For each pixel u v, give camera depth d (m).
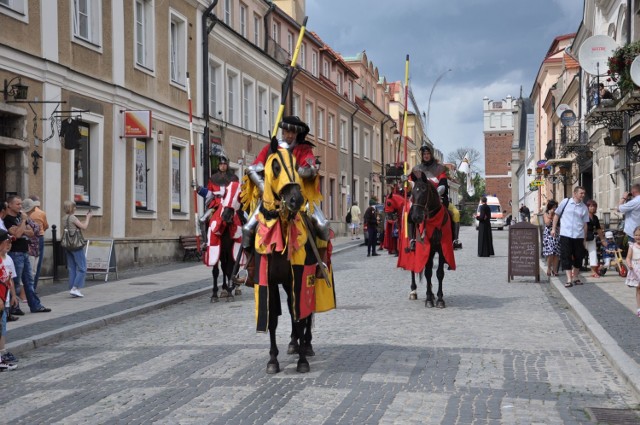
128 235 20.30
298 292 7.03
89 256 16.97
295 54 7.50
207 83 25.84
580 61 21.59
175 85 23.56
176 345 9.02
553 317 10.81
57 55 16.88
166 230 22.78
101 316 11.38
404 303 12.55
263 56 31.83
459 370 7.23
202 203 25.52
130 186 20.41
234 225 13.41
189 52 24.77
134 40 20.77
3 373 7.84
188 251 23.64
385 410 5.81
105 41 19.20
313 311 7.17
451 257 11.92
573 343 8.71
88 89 18.17
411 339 8.99
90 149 18.64
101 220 18.84
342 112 46.72
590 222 15.83
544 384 6.68
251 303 13.16
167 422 5.61
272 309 7.15
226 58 28.09
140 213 21.02
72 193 17.42
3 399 6.60
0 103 14.65
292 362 7.70
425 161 12.28
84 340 9.84
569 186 40.03
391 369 7.29
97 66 18.78
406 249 12.08
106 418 5.79
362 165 51.84
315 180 7.17
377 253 29.14
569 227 14.12
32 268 12.88
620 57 17.23
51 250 16.50
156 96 22.20
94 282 16.72
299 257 6.97
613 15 25.06
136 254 20.61
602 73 21.50
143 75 21.34
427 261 11.88
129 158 20.34
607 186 26.61
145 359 8.18
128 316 11.78
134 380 7.12
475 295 13.66
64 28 17.28
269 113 33.28
